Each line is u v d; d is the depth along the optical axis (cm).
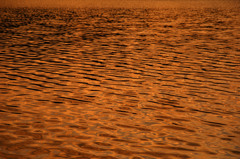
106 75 1709
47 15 5203
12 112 1167
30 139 952
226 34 3244
